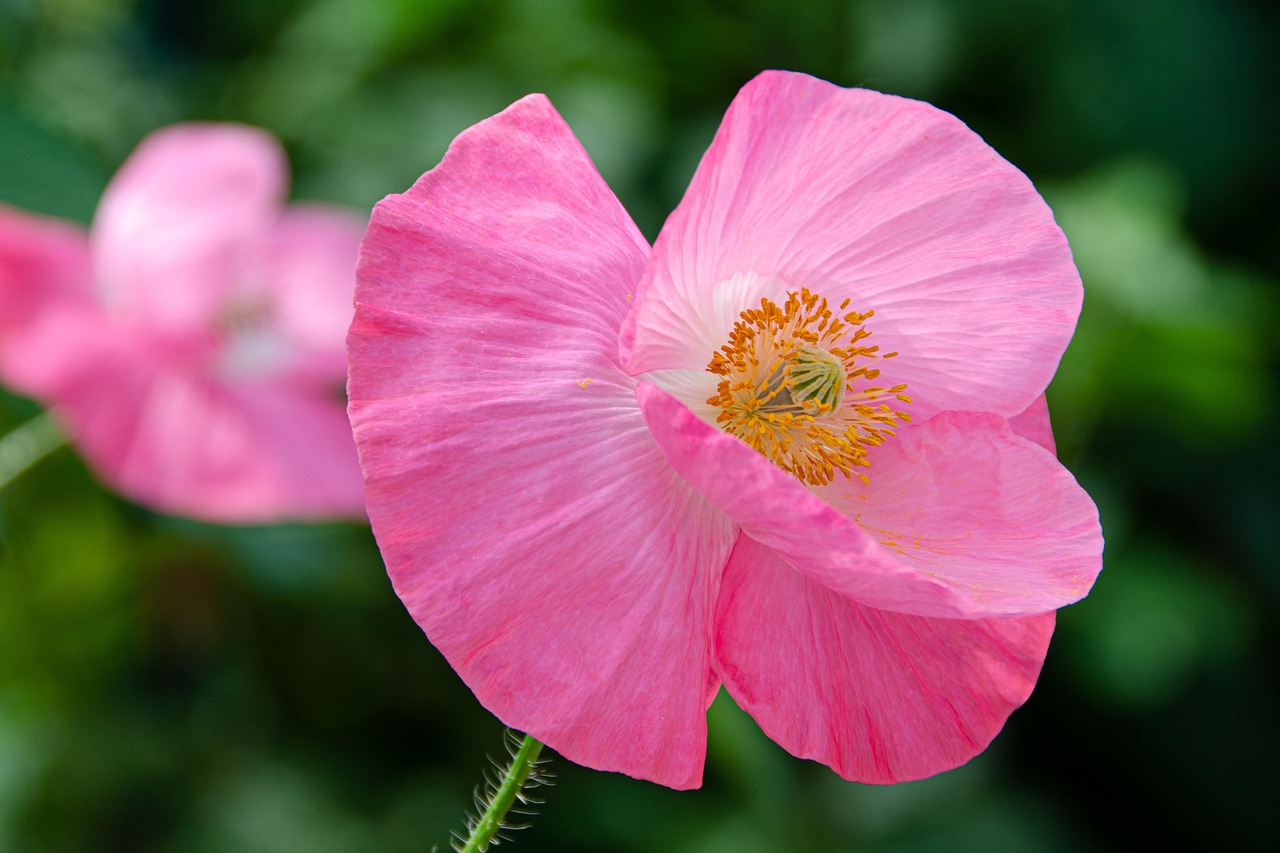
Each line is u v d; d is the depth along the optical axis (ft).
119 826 1.75
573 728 1.18
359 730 1.90
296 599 1.76
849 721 1.22
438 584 1.17
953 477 1.25
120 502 1.67
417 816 1.82
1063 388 1.92
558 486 1.19
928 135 1.23
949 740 1.23
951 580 1.23
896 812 1.90
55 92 1.91
